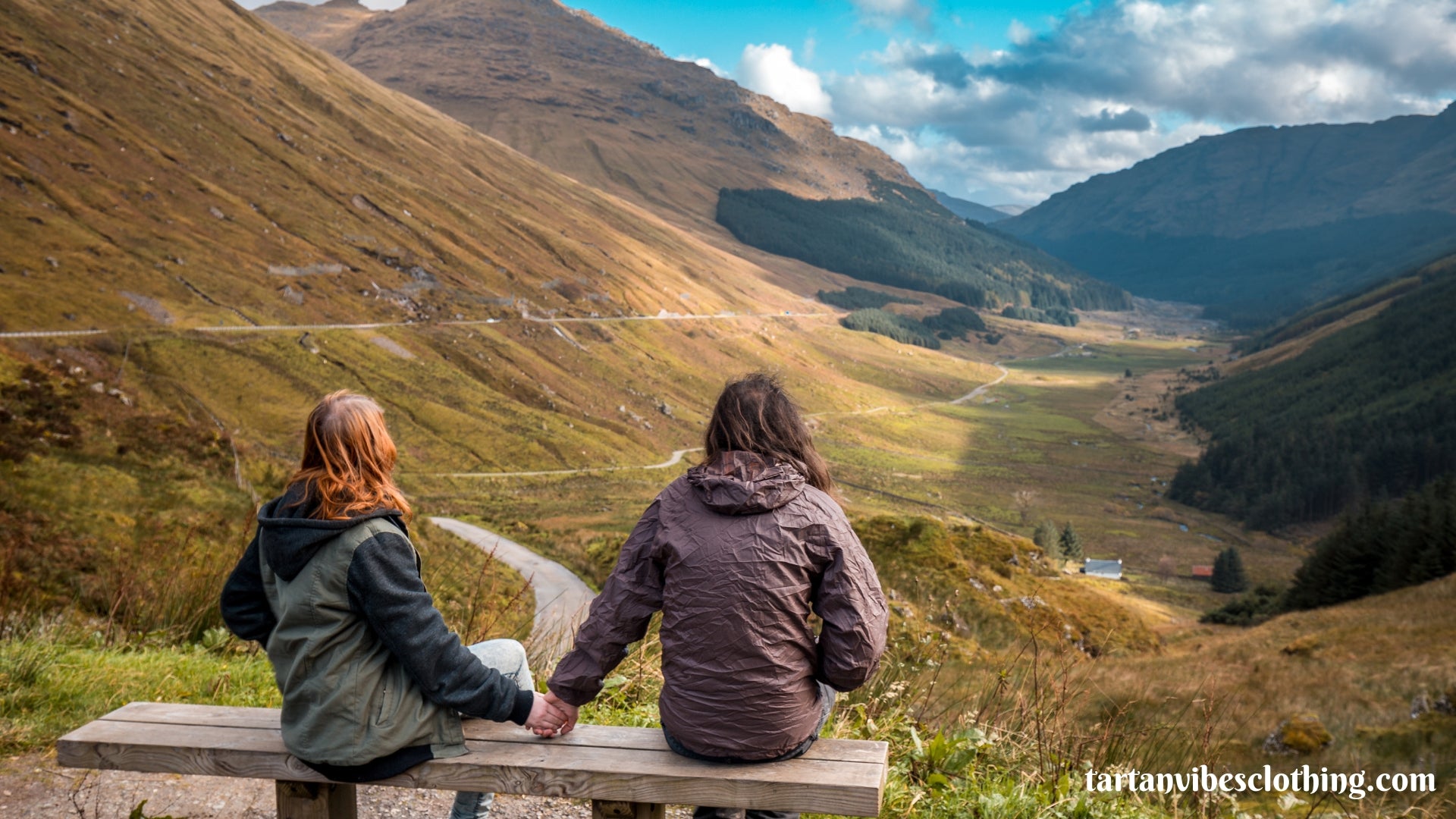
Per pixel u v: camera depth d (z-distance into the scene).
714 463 2.14
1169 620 42.03
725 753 2.09
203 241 139.00
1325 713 16.64
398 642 2.06
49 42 168.38
